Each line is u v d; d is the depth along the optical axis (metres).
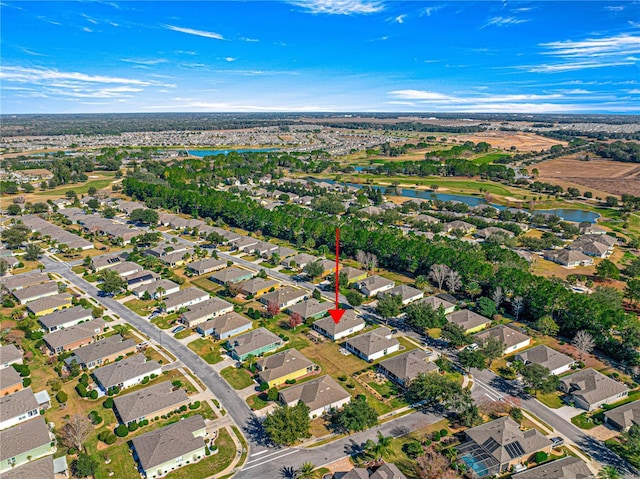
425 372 112.56
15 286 169.88
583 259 193.88
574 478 82.12
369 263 185.12
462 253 172.25
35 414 103.12
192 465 88.50
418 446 90.00
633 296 151.25
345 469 86.56
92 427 98.19
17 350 124.62
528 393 109.69
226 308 151.25
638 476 84.56
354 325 138.50
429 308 138.25
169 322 145.38
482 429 93.88
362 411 95.81
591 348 125.25
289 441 90.56
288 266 192.38
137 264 189.00
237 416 102.25
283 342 133.38
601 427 97.88
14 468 84.50
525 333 136.75
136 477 85.25
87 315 146.50
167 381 111.44
